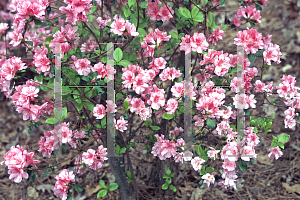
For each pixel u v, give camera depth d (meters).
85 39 1.85
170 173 1.82
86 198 2.06
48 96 2.10
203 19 1.49
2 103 3.14
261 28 3.60
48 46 1.48
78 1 1.26
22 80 2.26
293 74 2.91
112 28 1.37
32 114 1.35
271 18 3.70
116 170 1.72
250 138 1.52
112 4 1.71
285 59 3.08
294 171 2.14
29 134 2.81
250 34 1.46
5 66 1.37
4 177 2.33
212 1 1.55
